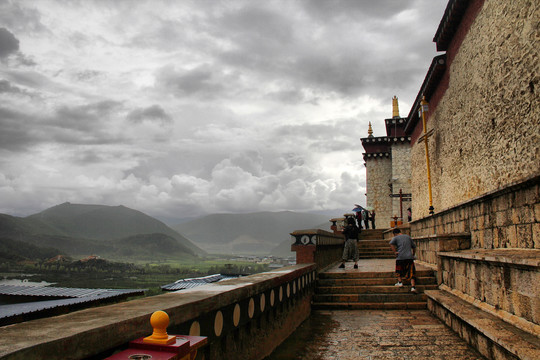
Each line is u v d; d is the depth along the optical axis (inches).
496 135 449.1
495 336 201.9
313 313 397.7
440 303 333.1
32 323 94.3
